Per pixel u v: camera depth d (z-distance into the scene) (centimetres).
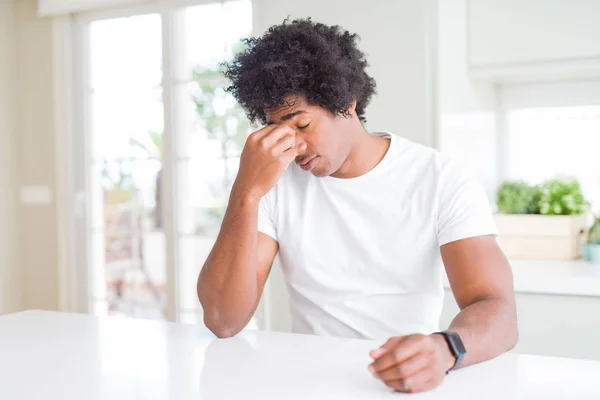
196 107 321
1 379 84
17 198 361
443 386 79
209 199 321
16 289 360
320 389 78
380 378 77
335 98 115
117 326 119
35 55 353
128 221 363
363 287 129
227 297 114
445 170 127
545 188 225
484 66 218
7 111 354
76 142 346
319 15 221
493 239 118
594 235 214
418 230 126
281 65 113
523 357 94
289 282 137
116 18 331
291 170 138
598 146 239
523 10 210
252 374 85
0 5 350
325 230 132
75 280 347
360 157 130
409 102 207
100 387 80
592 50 200
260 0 232
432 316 128
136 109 341
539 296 183
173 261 318
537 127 250
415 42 205
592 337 177
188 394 77
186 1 307
